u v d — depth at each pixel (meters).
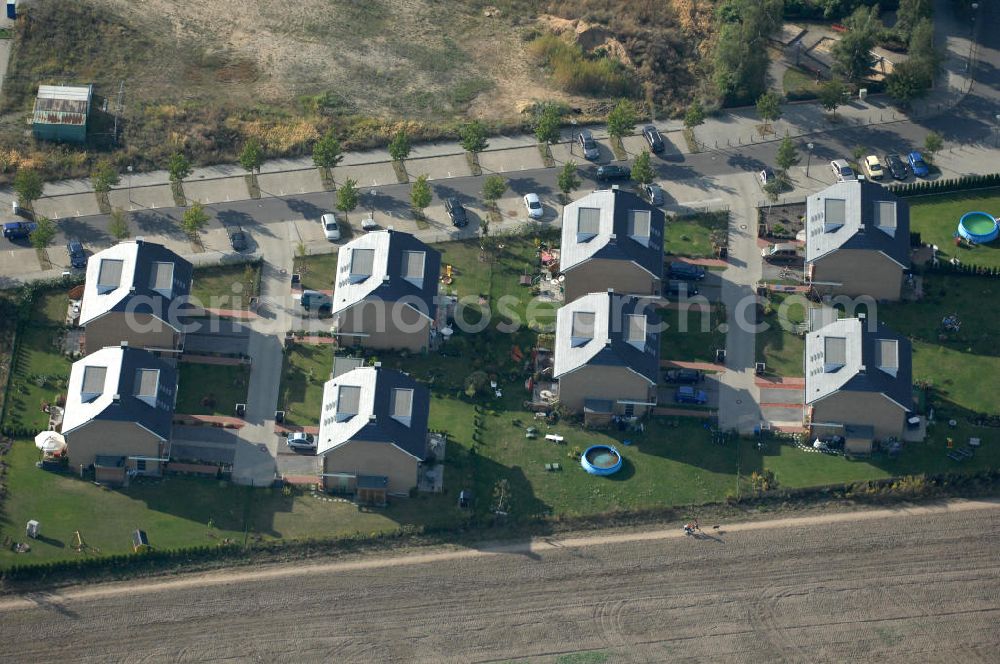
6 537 164.12
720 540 167.00
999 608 162.12
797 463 172.88
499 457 173.12
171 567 163.50
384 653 158.50
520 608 161.88
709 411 177.62
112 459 168.88
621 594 163.00
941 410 176.88
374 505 168.88
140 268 179.38
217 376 179.00
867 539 167.12
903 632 160.38
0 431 172.00
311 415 176.00
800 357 182.62
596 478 171.62
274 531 166.25
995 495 170.88
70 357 179.38
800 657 158.75
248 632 159.38
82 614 159.88
